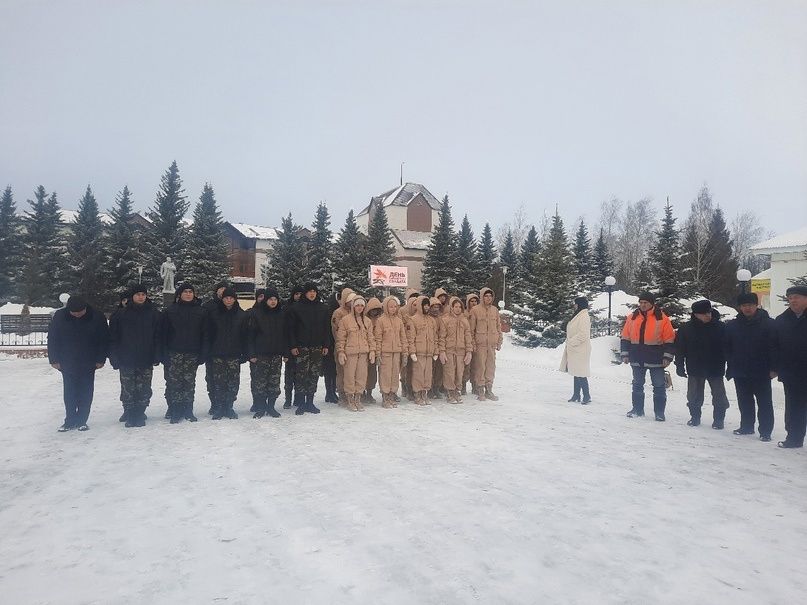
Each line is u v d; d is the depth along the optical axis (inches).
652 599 122.3
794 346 275.7
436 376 438.9
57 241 1768.0
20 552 145.2
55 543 151.0
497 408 384.5
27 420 327.9
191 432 297.1
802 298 274.2
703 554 146.9
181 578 130.3
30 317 1004.6
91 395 309.9
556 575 133.2
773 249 706.2
